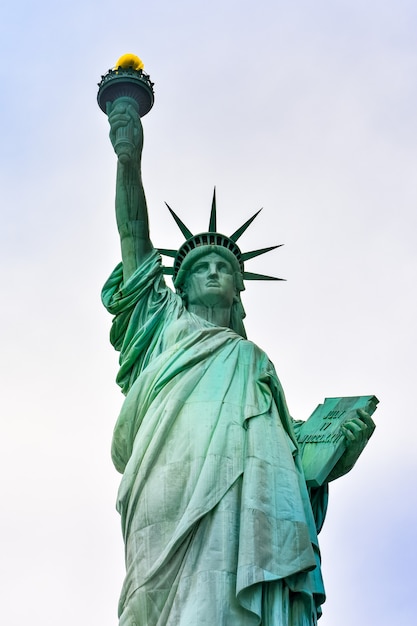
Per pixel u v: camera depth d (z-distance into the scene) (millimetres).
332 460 71750
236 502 63625
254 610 59906
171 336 72438
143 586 61688
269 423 67438
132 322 74375
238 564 61156
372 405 75750
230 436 65938
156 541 63031
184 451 65438
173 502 63844
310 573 65250
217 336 72062
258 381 69938
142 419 68500
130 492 65250
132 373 73688
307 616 61812
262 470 64688
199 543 62125
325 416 75250
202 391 68125
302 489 67500
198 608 59812
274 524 63031
